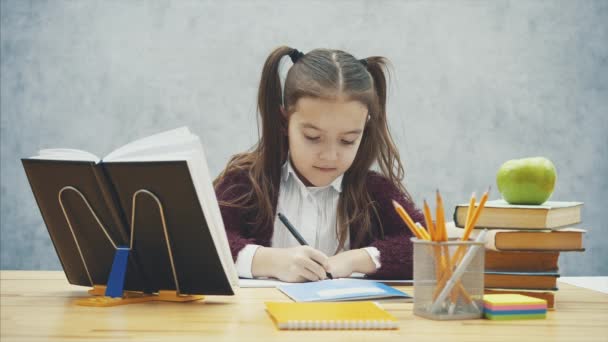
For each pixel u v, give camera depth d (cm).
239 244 151
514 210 107
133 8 299
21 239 298
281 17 299
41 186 112
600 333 86
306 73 162
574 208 116
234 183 177
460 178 301
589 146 304
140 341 80
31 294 116
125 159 104
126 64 299
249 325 89
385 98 184
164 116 299
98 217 109
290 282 138
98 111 298
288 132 174
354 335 83
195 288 108
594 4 304
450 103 301
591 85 303
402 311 99
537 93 303
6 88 298
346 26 300
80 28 299
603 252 303
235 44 300
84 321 92
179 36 299
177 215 103
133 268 110
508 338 82
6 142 297
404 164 300
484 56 302
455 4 301
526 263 107
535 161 114
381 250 152
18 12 298
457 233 115
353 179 180
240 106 299
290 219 183
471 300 94
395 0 300
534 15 303
